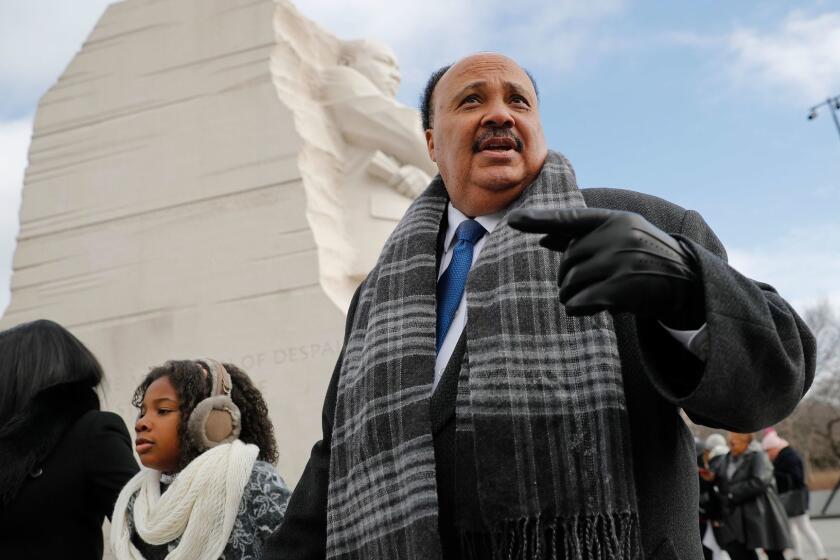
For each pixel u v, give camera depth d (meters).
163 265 6.73
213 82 7.11
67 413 2.89
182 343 6.44
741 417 1.38
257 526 2.68
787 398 1.42
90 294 6.89
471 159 1.89
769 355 1.37
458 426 1.64
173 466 2.90
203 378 2.96
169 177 6.98
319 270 6.26
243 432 3.09
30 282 7.12
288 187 6.58
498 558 1.48
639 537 1.47
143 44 7.51
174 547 2.70
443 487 1.67
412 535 1.58
